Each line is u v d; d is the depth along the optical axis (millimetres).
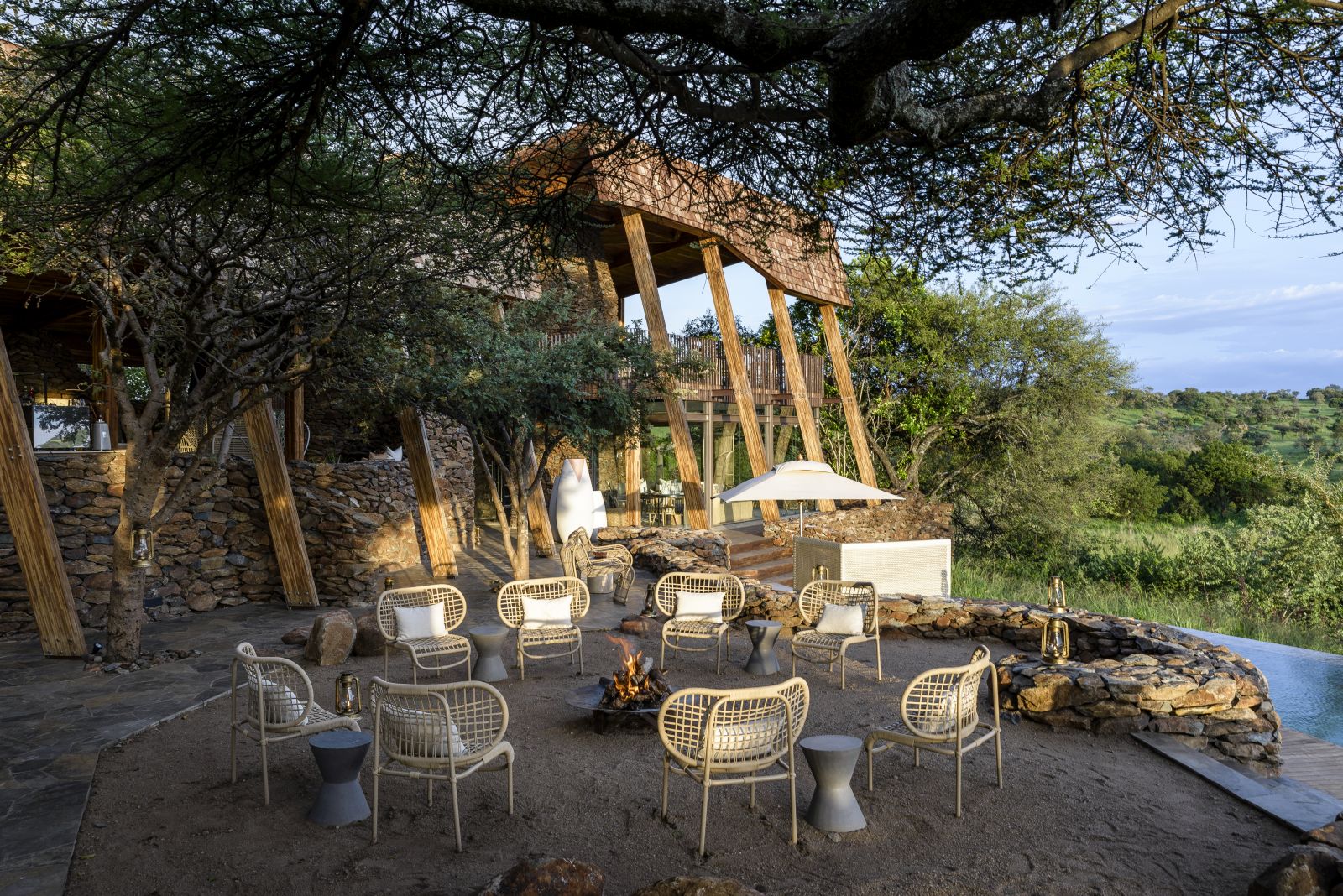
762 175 5141
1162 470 41344
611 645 11102
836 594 10977
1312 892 4352
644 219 19062
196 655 10375
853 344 30109
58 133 3617
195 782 6398
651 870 5137
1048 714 8008
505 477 14141
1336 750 8352
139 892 4777
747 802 6148
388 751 5602
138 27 3365
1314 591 20047
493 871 5074
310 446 18719
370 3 3203
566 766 6820
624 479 20750
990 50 4355
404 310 10188
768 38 3066
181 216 4316
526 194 5617
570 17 2949
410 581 15086
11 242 7754
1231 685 7824
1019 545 31031
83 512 11992
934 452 32344
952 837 5598
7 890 4777
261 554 13867
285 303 8789
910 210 5027
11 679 9328
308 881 4918
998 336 29500
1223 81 4152
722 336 20609
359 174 5324
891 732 6227
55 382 18484
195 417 9805
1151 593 24625
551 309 14508
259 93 3535
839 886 4918
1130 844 5504
